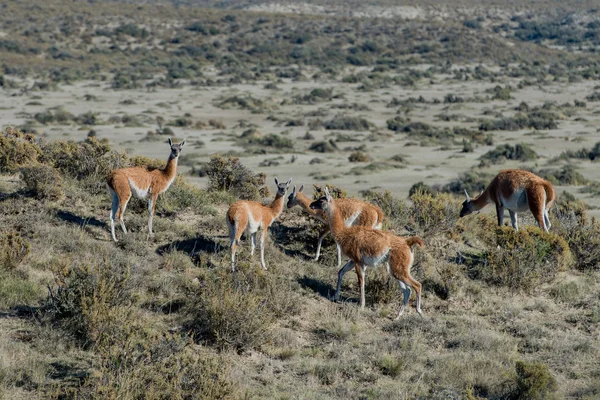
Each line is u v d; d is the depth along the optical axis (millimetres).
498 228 37781
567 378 25656
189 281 30125
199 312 26469
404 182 105438
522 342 29094
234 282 28516
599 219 69938
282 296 29625
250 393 21656
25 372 21047
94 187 41156
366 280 33531
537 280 35500
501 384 24219
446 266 36250
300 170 118562
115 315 24047
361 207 35344
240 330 25688
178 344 22578
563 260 37188
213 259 33156
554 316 32500
